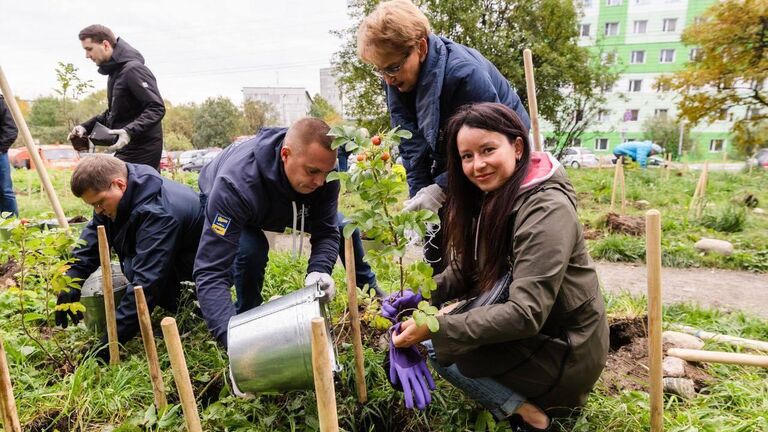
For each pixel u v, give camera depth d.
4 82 3.02
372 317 2.18
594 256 5.18
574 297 1.61
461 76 2.21
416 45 2.13
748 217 6.78
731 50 10.80
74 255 2.59
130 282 2.55
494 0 12.20
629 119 33.22
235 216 2.09
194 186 8.23
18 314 2.77
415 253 4.73
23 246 2.14
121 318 2.39
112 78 3.92
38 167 3.21
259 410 1.96
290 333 1.62
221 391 2.07
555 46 12.64
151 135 3.92
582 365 1.67
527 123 2.57
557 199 1.56
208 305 2.01
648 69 33.06
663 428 1.79
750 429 1.83
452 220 1.91
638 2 32.09
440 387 2.15
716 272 4.69
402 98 2.52
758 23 10.15
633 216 6.68
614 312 2.88
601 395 2.12
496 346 1.72
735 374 2.29
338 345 2.49
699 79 11.27
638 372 2.37
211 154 20.66
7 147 4.71
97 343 2.44
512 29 12.23
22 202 7.41
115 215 2.44
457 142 1.70
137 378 2.16
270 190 2.20
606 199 8.88
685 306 3.32
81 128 3.88
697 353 2.30
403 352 1.81
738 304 3.75
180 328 2.71
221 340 1.99
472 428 1.89
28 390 2.12
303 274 3.46
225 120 41.75
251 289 2.63
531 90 2.81
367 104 13.10
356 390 2.13
